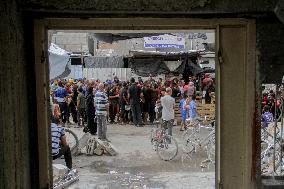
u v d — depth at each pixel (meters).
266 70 2.77
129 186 7.55
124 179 8.09
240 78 2.86
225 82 2.86
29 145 2.70
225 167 2.91
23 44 2.55
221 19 2.73
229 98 2.88
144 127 16.61
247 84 2.79
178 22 2.71
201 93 19.72
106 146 10.80
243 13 2.60
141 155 10.70
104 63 24.25
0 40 2.04
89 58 24.19
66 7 2.42
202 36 15.95
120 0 2.43
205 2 2.46
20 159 2.39
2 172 2.06
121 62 24.16
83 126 16.39
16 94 2.33
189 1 2.45
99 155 10.64
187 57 22.67
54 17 2.65
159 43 22.12
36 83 2.73
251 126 2.80
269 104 5.17
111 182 7.84
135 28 2.80
